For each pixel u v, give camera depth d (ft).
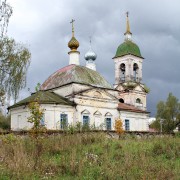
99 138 77.46
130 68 235.40
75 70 162.30
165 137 81.20
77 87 153.89
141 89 230.48
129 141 78.59
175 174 47.16
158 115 282.97
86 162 53.36
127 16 255.09
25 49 147.33
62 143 66.39
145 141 79.71
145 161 53.36
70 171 48.88
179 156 61.36
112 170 47.75
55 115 142.10
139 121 178.70
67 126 106.83
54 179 45.09
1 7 139.44
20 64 142.92
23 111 144.87
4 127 172.14
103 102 160.86
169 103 284.20
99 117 157.79
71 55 182.50
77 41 183.52
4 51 142.00
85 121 151.64
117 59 242.17
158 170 48.55
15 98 141.79
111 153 61.62
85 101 153.48
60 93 158.10
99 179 45.01
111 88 167.43
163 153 63.62
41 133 65.10
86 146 69.46
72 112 148.36
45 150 62.90
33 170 47.70
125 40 248.93
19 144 61.82
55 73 170.91
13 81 140.87
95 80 164.04
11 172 45.27
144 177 44.47
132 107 184.96
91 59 229.86
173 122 280.31
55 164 51.70
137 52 241.96
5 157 52.42
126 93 225.56
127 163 51.26
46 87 164.86
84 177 45.73
